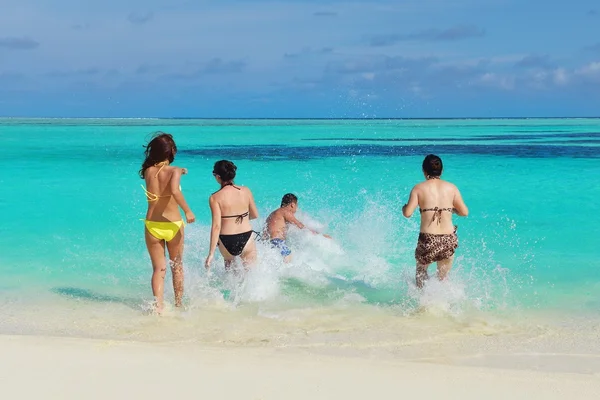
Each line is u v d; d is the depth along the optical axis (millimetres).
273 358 4395
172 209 6086
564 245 8898
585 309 6047
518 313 5926
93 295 6547
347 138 47656
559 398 3629
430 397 3621
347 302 6301
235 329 5449
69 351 4383
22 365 4039
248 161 24281
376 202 13023
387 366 4211
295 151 31031
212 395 3588
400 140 44031
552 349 4934
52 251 8523
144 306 6152
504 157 26234
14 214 11617
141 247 8852
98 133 54188
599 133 57406
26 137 45375
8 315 5797
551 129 72688
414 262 7910
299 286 6816
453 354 4797
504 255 8266
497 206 12672
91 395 3555
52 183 16656
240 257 6742
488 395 3662
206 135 53438
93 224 10594
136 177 18219
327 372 4035
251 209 6863
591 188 15641
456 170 20469
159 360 4227
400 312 5992
